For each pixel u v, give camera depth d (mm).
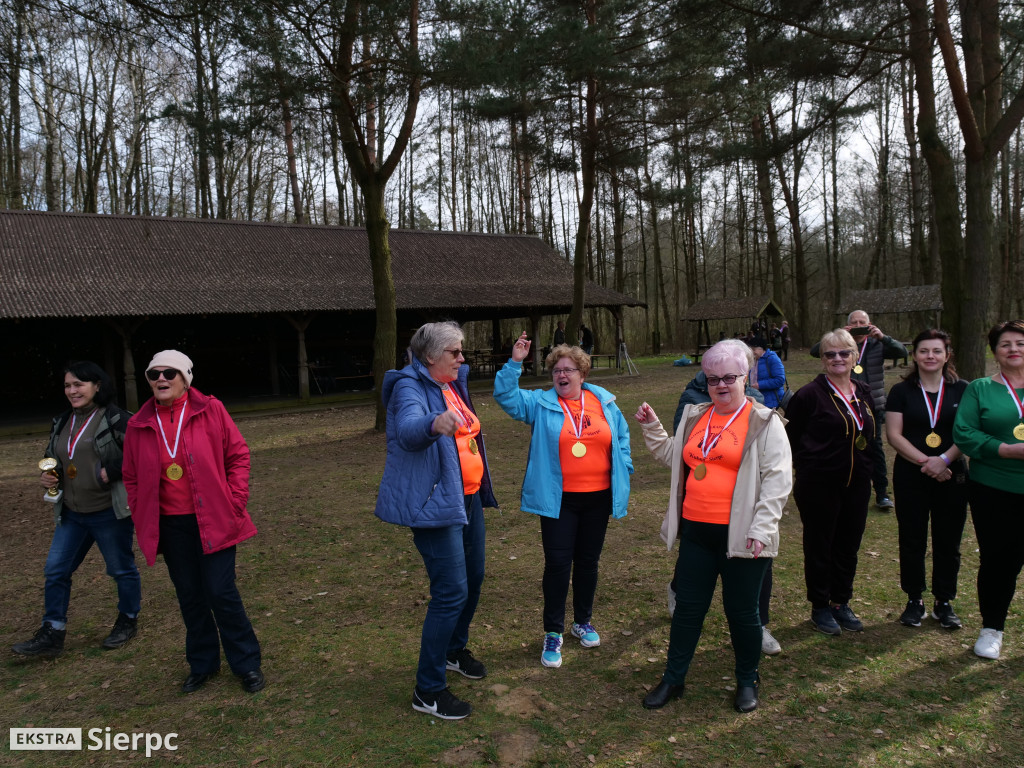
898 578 4883
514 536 6238
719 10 10312
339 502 7816
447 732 3162
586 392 3877
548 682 3604
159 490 3469
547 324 48656
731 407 3250
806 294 35031
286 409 18984
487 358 28125
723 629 4188
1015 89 9922
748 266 47156
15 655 4125
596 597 4730
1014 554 3619
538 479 3725
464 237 28594
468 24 10969
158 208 38750
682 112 16906
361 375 23219
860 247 46312
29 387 22250
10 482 9914
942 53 8391
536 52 13516
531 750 3006
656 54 15992
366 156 12047
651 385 21297
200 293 18797
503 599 4766
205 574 3482
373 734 3162
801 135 11688
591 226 45969
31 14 7203
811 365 25297
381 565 5594
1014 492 3566
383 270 12852
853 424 3914
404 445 3033
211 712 3418
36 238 19141
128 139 30734
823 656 3775
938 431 3980
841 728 3102
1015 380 3641
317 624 4465
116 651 4152
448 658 3730
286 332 25156
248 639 3629
